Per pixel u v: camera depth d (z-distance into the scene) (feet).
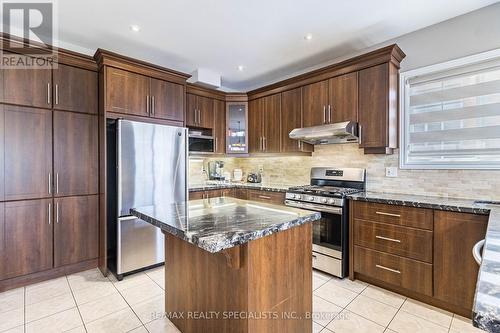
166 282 6.63
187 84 12.21
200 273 5.49
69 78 8.96
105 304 7.20
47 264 8.59
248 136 13.73
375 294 7.76
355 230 8.54
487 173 7.44
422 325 6.29
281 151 12.10
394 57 8.67
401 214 7.50
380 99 8.79
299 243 5.39
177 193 10.25
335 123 9.83
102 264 9.27
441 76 8.30
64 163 8.88
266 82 14.37
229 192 12.92
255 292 4.54
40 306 7.07
